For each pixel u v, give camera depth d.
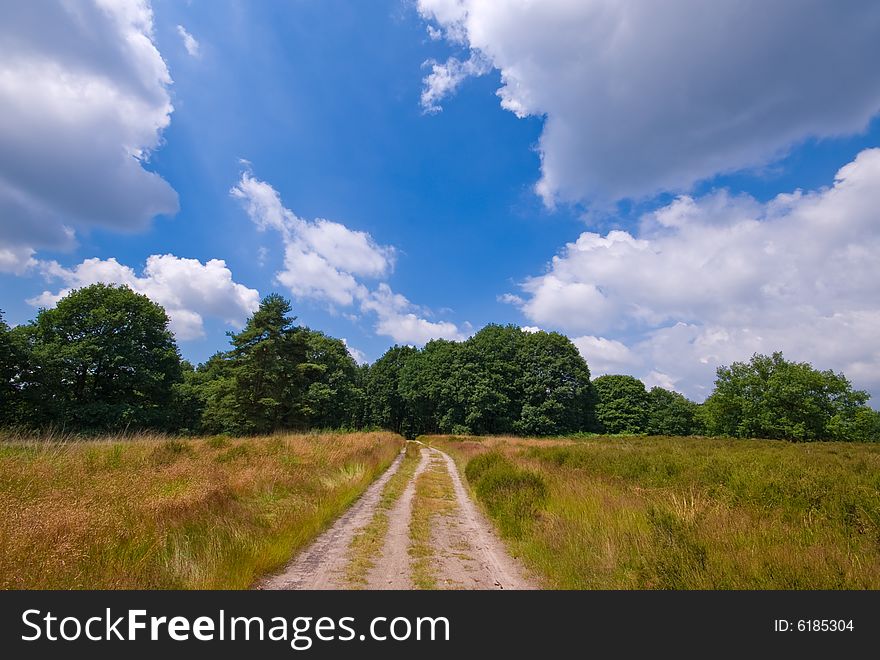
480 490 11.94
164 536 5.73
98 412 33.56
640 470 12.74
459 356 69.50
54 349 34.28
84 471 8.88
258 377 40.84
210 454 14.36
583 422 73.31
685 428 91.19
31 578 4.27
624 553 6.02
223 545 5.96
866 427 49.38
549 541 6.98
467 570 6.20
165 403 40.97
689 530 5.91
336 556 6.51
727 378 55.62
